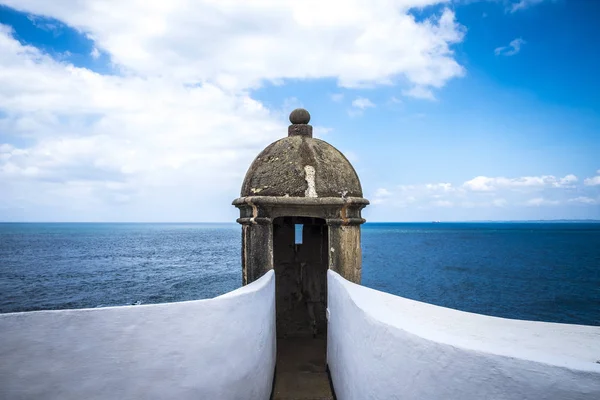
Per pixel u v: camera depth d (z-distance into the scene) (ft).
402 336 7.72
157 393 9.14
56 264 121.80
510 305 67.15
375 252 176.86
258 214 16.60
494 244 234.38
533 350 6.35
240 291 11.57
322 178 16.72
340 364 12.74
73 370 8.34
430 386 6.98
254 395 11.78
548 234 379.96
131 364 8.89
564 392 5.48
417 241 271.49
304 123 18.65
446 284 87.25
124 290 75.61
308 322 21.99
